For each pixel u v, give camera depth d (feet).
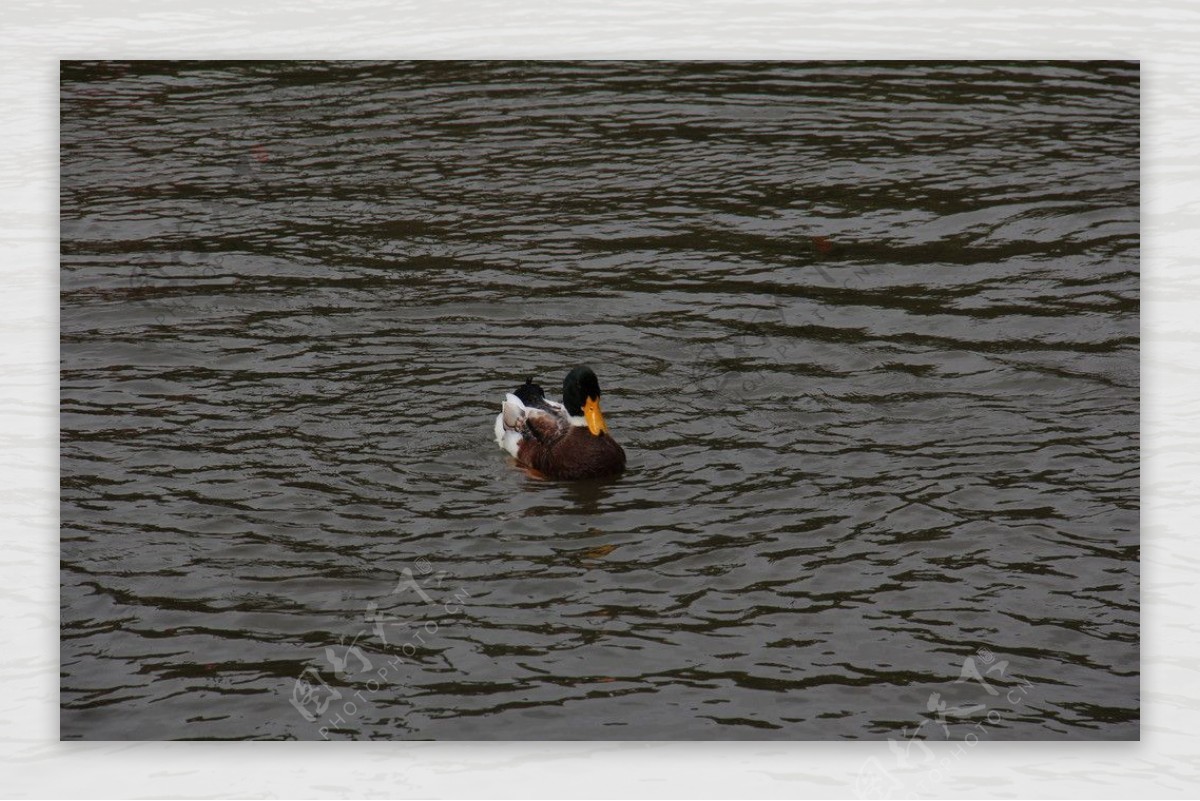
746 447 51.96
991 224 71.51
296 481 49.39
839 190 76.02
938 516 46.75
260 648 39.68
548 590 42.52
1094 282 65.21
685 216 73.41
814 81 91.30
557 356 59.52
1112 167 77.71
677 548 45.01
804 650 39.37
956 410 54.60
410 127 84.99
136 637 40.22
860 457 51.08
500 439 52.49
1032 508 47.19
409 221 73.15
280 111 87.35
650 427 53.62
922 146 81.25
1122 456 50.65
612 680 38.04
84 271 67.26
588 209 74.33
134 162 79.97
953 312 62.95
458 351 60.03
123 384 56.49
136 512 47.09
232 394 55.93
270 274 67.31
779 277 66.80
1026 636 39.96
